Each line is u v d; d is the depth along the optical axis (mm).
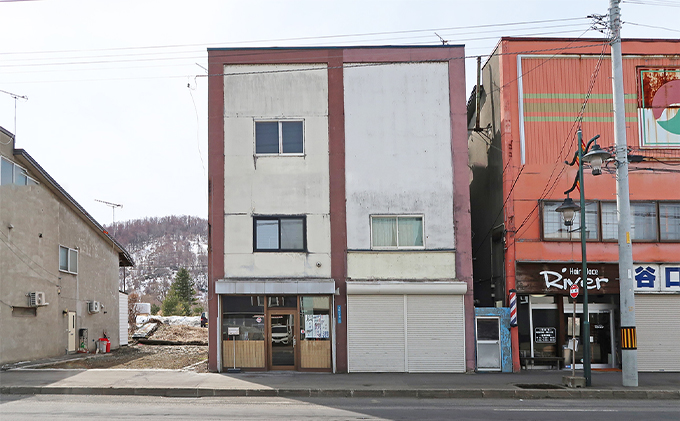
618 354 18719
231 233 18094
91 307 25984
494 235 19891
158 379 15344
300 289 17578
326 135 18516
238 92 18547
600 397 14141
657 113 19125
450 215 18406
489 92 20625
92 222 26094
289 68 18672
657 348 18297
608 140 18891
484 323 18141
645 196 18844
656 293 18484
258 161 18359
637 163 19000
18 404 12031
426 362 17750
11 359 19234
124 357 21875
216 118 18453
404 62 18844
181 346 29875
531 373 17703
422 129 18641
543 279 18359
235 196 18234
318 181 18359
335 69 18719
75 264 24719
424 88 18766
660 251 18641
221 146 18359
